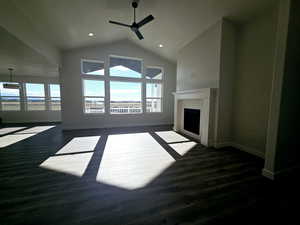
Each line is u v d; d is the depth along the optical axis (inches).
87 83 217.6
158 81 253.9
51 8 113.5
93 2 120.0
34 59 164.7
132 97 243.9
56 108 291.7
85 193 69.2
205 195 68.5
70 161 104.7
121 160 107.5
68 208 59.4
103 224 51.8
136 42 224.4
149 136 177.5
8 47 123.3
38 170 91.3
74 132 193.9
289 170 87.0
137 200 64.7
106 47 218.4
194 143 150.3
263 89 113.2
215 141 137.3
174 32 166.2
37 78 275.1
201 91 144.9
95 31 169.5
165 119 263.6
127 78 234.7
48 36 151.3
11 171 89.7
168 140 160.9
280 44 77.6
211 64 140.2
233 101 139.1
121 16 145.6
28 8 106.5
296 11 76.1
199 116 161.3
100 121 225.0
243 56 128.8
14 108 271.0
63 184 76.5
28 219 53.7
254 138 120.9
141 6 129.4
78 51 205.9
